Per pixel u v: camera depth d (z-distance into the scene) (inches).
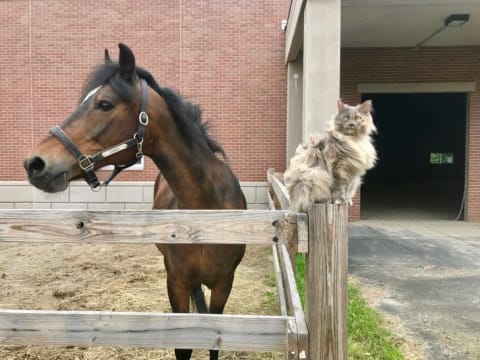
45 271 225.1
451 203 467.2
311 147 99.3
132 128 85.4
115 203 364.5
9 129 368.2
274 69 359.9
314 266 67.0
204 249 97.8
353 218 356.8
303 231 66.8
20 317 71.4
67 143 79.7
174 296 105.7
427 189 606.2
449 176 710.5
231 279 108.7
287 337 67.9
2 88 366.3
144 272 222.2
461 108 695.1
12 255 260.5
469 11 264.2
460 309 160.2
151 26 360.5
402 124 719.1
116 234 68.3
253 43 359.6
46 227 68.7
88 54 362.9
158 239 68.1
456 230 312.3
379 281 194.9
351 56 359.3
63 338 71.2
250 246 287.0
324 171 87.0
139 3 359.9
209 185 100.3
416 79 358.3
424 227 325.1
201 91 362.3
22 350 133.2
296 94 349.7
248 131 362.9
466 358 123.0
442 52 355.6
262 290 193.5
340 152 98.7
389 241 274.8
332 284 66.9
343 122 101.0
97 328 70.9
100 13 361.1
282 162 362.3
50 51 363.3
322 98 207.9
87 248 279.0
